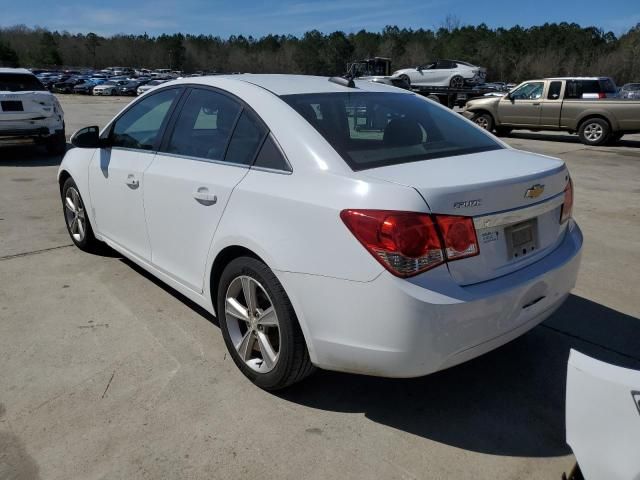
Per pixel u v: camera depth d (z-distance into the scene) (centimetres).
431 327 224
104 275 447
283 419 268
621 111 1355
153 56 11975
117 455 243
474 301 230
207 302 323
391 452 247
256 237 265
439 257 226
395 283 222
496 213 243
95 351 329
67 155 496
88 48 12762
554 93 1466
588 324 369
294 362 265
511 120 1559
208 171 308
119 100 3622
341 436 257
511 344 342
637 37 8431
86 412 272
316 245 242
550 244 282
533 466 239
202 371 308
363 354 237
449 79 2503
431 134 307
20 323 364
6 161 1048
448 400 286
